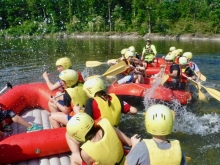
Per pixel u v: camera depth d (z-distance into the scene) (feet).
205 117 18.62
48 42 88.38
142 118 18.13
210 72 34.30
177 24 144.56
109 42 91.81
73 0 157.07
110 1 158.51
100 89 11.05
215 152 13.84
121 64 23.53
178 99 20.12
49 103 15.06
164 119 7.37
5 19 124.88
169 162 7.17
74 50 61.00
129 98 20.92
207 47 70.59
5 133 14.12
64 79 13.53
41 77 30.68
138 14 148.15
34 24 123.34
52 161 12.13
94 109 10.75
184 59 23.59
